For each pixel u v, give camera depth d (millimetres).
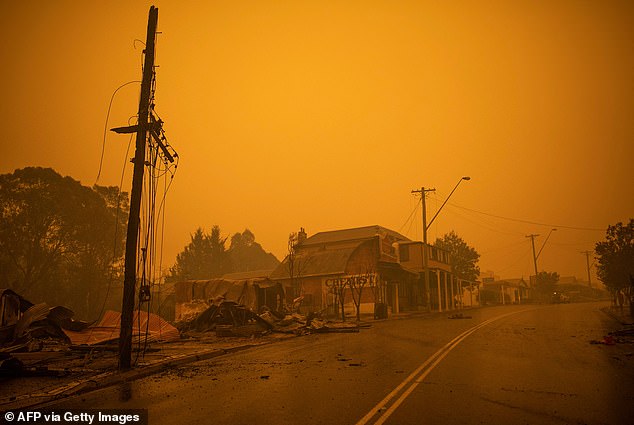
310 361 12695
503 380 9227
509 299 86000
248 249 112312
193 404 7719
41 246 39094
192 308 31391
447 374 9961
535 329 21000
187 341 19562
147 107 12586
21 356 14695
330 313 35688
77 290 40938
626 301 42188
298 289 39312
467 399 7656
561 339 16562
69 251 40438
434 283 54469
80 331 19375
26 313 19391
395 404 7367
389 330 23203
